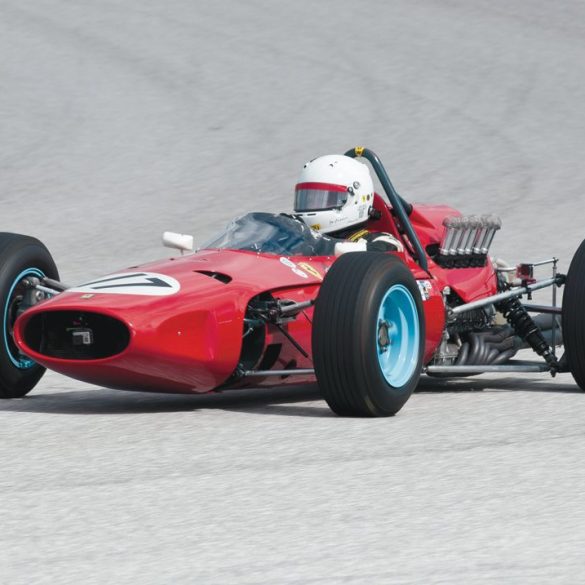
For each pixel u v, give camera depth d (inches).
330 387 934.4
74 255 2192.4
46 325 964.6
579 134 2915.8
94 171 2832.2
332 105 3233.3
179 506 672.4
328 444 837.2
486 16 4077.3
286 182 2669.8
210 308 943.7
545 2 4227.4
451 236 1176.2
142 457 800.3
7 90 3454.7
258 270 1015.0
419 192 2561.5
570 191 2500.0
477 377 1268.5
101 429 904.3
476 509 658.2
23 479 744.3
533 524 628.4
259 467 765.9
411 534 614.2
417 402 1045.8
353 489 705.0
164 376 947.3
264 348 997.8
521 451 804.6
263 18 4138.8
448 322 1141.1
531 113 3097.9
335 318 925.2
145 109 3277.6
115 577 553.6
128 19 4148.6
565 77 3398.1
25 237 1092.5
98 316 942.4
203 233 2340.1
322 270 1067.3
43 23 4114.2
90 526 636.1
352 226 1182.3
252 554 584.4
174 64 3663.9
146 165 2861.7
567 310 1079.6
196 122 3161.9
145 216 2484.0
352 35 3907.5
